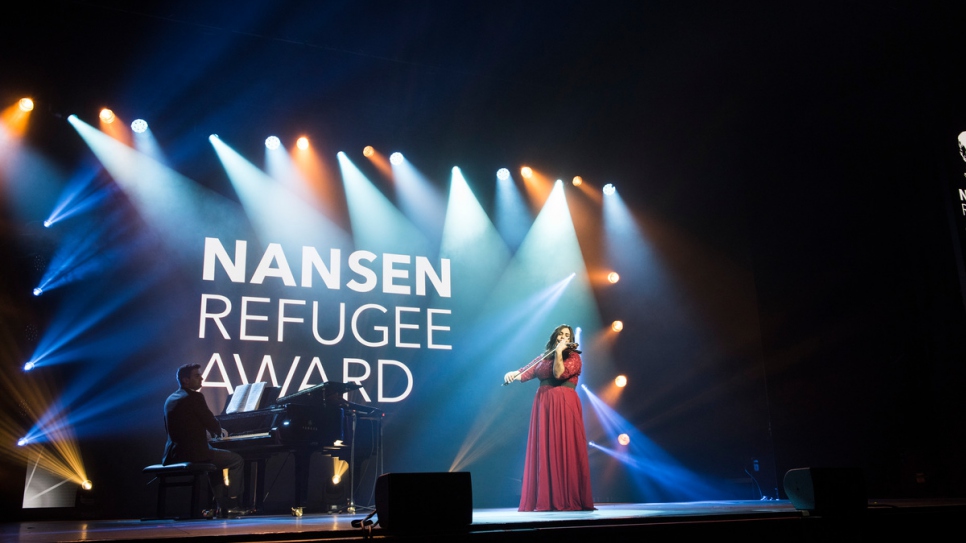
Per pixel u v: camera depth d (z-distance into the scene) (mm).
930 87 8859
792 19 7926
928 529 4398
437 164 9156
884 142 9281
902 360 8844
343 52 7973
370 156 8875
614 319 9438
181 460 5926
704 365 9539
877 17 8039
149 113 7992
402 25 7645
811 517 4188
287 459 7750
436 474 3611
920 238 8969
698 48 8273
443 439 8531
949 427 8516
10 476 6828
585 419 9070
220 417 6691
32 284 7297
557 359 5426
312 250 8422
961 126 8781
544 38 7969
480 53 8164
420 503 3531
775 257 9539
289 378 8023
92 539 3355
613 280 9500
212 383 7723
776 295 9430
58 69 7555
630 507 6246
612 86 8836
